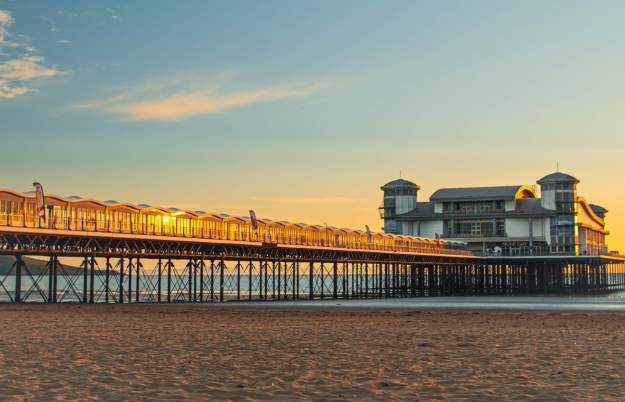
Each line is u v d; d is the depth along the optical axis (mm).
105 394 18734
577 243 151375
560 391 19391
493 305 78000
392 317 51375
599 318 50375
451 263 137875
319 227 109062
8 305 64125
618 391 19359
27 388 19375
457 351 28609
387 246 118500
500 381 21047
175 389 19562
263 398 18453
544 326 42344
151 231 79188
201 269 87125
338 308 67000
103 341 31891
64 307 61844
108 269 76375
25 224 66062
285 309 63750
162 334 35719
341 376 21953
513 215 154500
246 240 89375
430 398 18516
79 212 72562
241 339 33344
